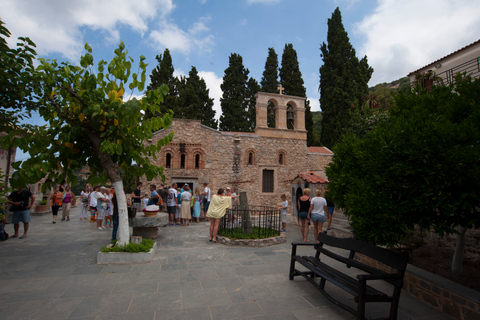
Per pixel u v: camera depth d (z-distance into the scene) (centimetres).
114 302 392
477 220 312
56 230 1037
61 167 582
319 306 391
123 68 593
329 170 553
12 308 371
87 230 1037
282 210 1076
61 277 495
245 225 870
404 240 711
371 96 1961
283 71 3050
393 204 339
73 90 567
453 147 304
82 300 398
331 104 2648
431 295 402
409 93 505
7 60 471
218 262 602
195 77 3231
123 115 524
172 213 1197
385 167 358
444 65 1159
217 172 1803
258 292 437
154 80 2945
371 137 429
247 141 1897
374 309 386
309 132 2947
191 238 879
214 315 358
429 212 334
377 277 322
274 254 679
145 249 616
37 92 504
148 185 1653
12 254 662
